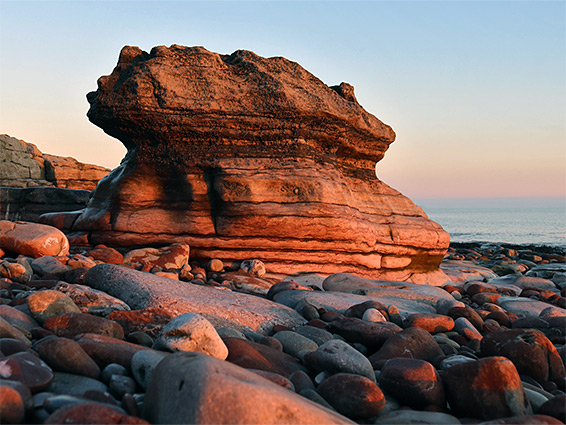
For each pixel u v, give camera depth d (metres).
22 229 6.12
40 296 3.46
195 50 7.45
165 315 3.69
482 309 5.84
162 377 2.15
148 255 6.61
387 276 8.12
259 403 1.88
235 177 6.98
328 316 4.64
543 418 2.48
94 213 7.43
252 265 6.77
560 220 90.06
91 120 7.61
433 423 2.53
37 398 2.12
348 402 2.59
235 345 3.20
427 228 8.92
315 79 8.22
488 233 45.03
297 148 7.47
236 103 7.17
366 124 8.51
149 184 7.30
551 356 3.57
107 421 1.79
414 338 3.63
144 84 6.95
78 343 2.75
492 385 2.79
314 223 7.04
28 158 29.16
